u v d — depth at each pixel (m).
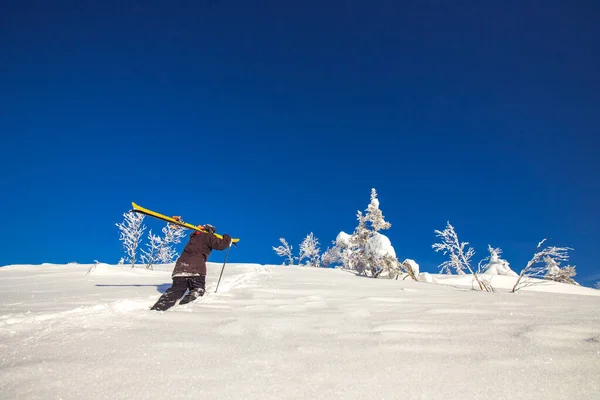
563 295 6.57
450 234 8.03
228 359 2.13
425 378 1.82
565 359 2.05
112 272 11.86
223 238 5.23
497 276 13.55
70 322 3.11
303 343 2.51
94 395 1.62
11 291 6.44
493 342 2.47
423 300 4.84
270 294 5.42
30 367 1.93
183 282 4.60
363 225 16.84
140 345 2.41
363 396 1.62
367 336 2.71
